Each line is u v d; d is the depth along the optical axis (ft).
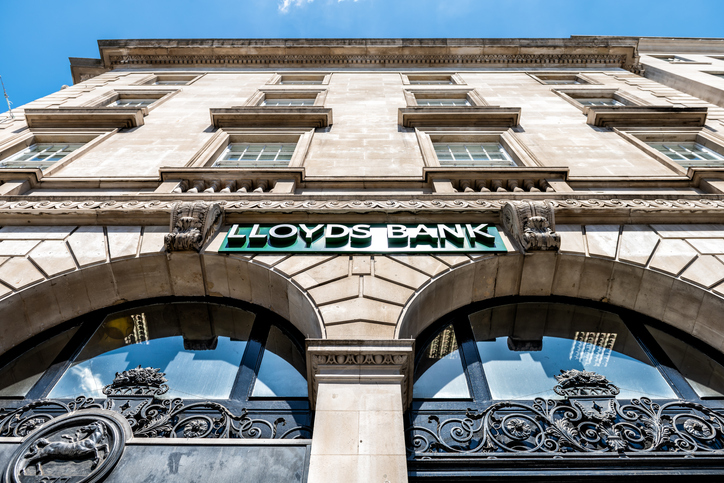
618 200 27.55
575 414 19.44
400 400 16.57
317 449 14.70
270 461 16.12
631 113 43.83
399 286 21.80
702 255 23.73
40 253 23.76
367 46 68.54
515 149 38.83
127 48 69.00
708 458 17.43
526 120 45.96
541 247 23.67
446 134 42.68
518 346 23.47
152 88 57.52
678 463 17.29
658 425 18.79
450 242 24.82
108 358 22.39
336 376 17.42
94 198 28.02
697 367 22.09
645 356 22.65
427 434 18.43
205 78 63.98
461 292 24.43
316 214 26.50
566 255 24.09
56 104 51.24
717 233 25.25
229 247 24.34
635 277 23.91
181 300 25.50
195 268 24.38
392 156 37.06
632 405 19.81
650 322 24.29
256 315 24.50
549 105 50.98
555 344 23.61
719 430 18.61
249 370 21.48
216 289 25.05
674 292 23.04
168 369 21.76
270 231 25.04
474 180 32.19
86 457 16.44
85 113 43.45
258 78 64.08
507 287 25.18
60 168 34.22
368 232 25.14
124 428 17.56
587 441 18.25
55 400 19.84
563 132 42.45
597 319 24.81
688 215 26.27
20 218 25.93
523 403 19.90
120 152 37.76
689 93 63.62
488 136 42.70
